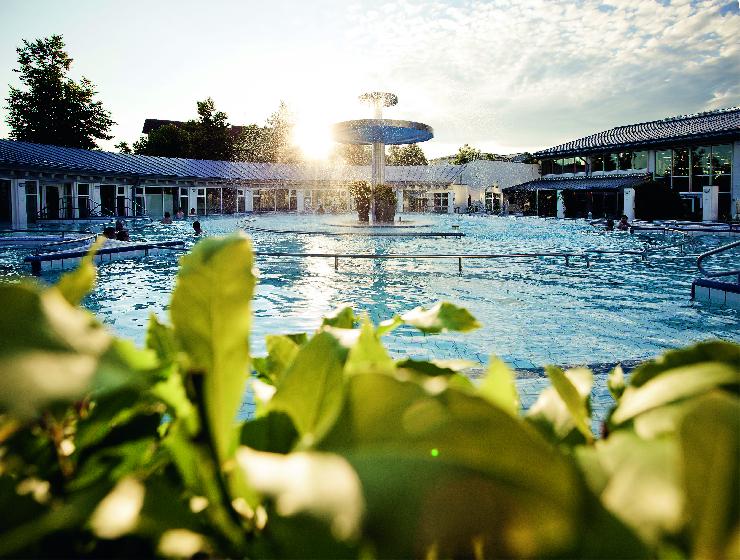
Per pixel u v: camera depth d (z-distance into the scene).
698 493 0.33
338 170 51.28
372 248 19.16
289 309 9.05
